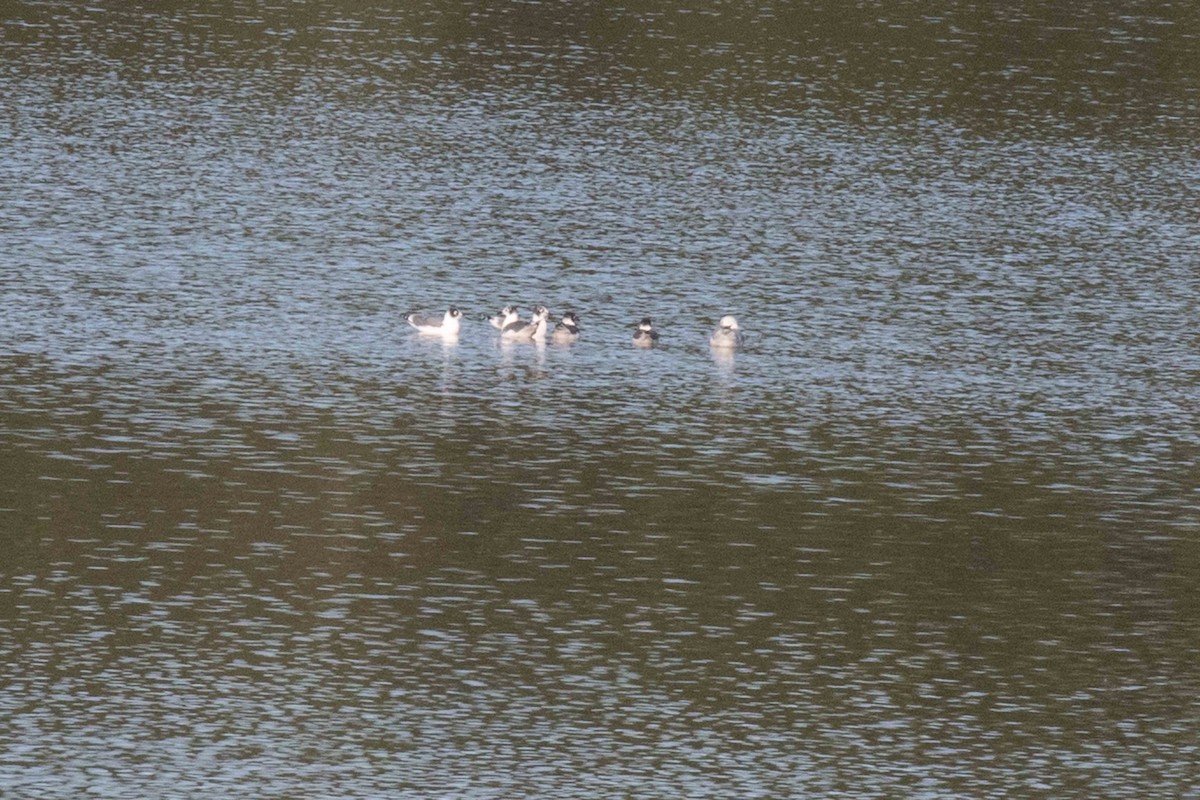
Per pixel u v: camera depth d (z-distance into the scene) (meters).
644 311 70.81
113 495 51.81
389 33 109.06
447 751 40.19
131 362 62.38
